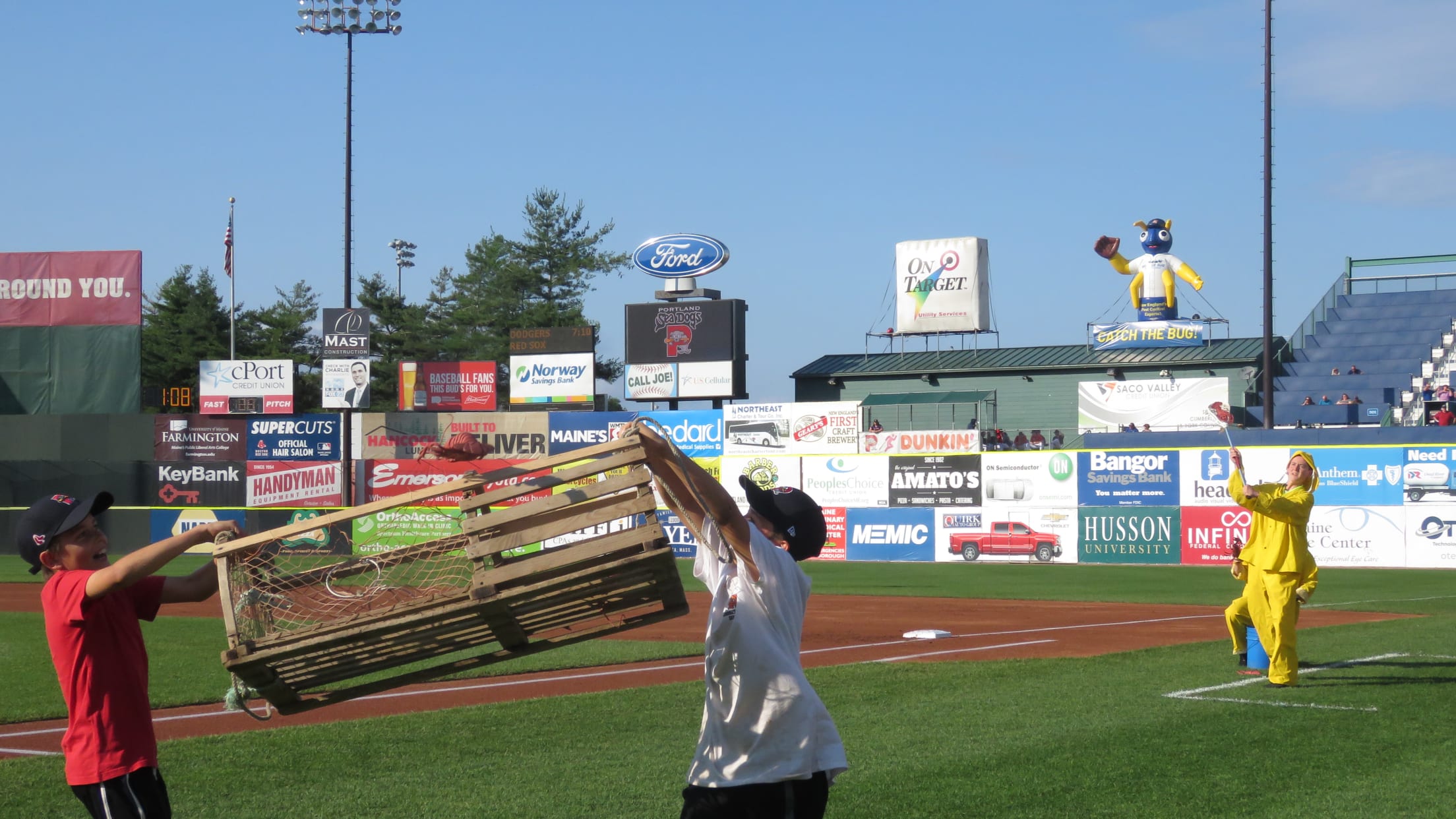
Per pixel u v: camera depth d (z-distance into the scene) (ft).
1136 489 110.32
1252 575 33.91
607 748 26.43
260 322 237.25
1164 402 136.05
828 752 11.61
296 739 27.78
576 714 30.89
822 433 122.72
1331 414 131.64
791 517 12.54
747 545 11.53
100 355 141.18
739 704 11.49
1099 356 146.30
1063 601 71.72
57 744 28.78
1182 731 27.30
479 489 12.20
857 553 120.47
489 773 23.99
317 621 11.98
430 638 12.66
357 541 55.01
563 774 23.80
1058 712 30.09
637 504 11.65
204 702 34.63
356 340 138.21
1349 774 23.09
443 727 29.09
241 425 134.72
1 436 137.49
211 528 12.77
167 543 12.75
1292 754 24.77
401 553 12.09
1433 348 136.15
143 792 13.57
